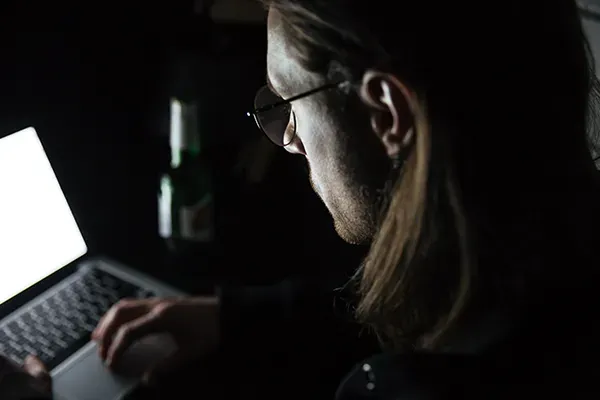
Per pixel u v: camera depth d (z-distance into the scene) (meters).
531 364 0.44
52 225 0.98
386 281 0.51
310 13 0.47
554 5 0.46
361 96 0.48
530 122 0.45
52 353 0.88
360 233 0.58
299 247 1.05
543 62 0.45
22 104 1.04
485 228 0.45
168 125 1.11
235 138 1.07
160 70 1.11
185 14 1.11
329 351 0.92
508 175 0.45
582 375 0.42
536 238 0.46
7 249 0.93
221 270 1.02
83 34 1.06
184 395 0.86
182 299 0.95
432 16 0.44
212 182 1.05
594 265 0.46
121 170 1.11
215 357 0.91
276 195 1.07
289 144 0.58
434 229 0.47
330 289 0.96
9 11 1.00
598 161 0.57
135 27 1.09
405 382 0.45
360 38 0.45
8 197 0.94
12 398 0.78
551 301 0.45
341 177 0.53
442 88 0.44
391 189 0.50
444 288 0.50
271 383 0.88
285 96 0.53
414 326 0.54
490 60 0.44
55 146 1.07
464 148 0.44
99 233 1.06
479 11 0.44
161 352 0.90
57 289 0.97
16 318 0.92
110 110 1.10
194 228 1.02
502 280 0.46
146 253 1.05
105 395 0.84
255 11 1.10
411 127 0.46
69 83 1.07
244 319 0.93
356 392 0.49
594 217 0.47
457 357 0.45
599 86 0.56
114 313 0.93
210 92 1.09
